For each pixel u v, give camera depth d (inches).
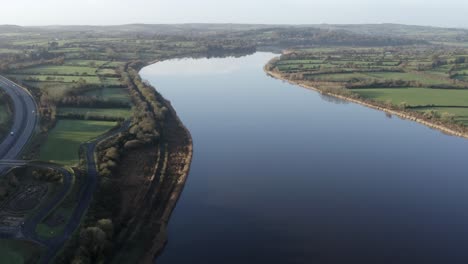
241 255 3639.3
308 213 4330.7
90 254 3275.1
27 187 4357.8
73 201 4128.9
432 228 4065.0
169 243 3806.6
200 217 4249.5
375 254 3656.5
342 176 5236.2
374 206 4483.3
